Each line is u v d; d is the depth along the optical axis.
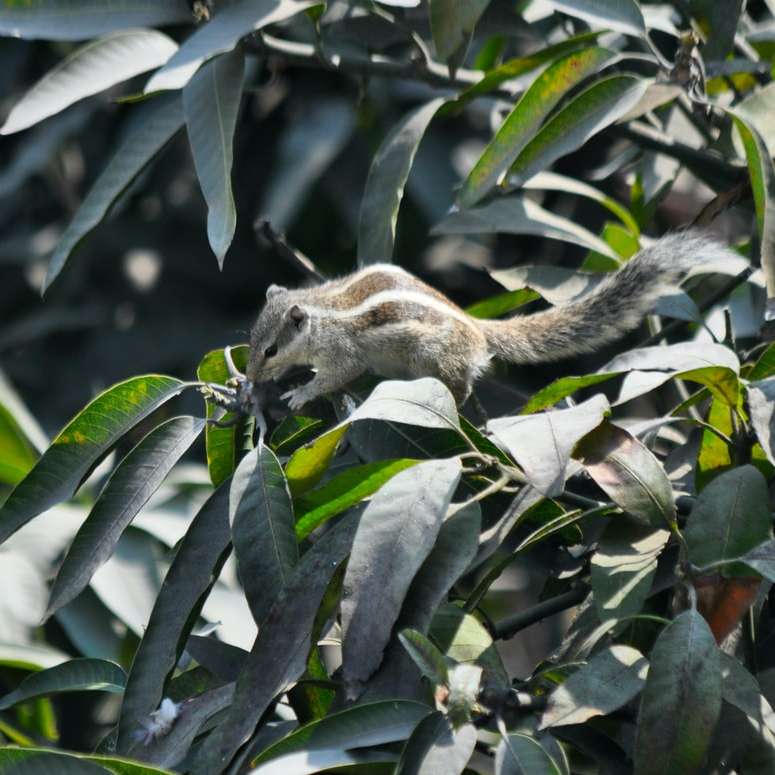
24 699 7.02
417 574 5.62
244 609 9.41
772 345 6.84
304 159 13.62
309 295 9.95
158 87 7.17
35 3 7.97
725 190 9.29
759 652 6.61
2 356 14.75
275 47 8.60
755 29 10.08
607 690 5.48
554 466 5.56
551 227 8.98
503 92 9.23
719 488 5.96
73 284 15.00
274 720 7.48
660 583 6.33
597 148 11.97
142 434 13.34
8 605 10.07
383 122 13.82
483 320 9.91
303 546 6.92
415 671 5.50
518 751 5.12
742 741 5.66
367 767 5.43
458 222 9.04
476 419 9.97
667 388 10.16
